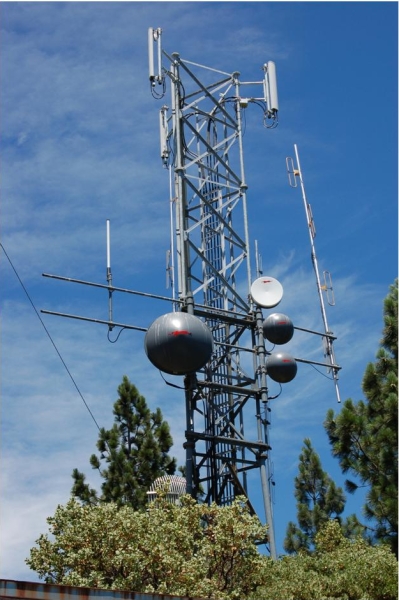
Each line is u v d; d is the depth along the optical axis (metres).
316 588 18.73
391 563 19.83
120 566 18.31
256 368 22.34
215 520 19.62
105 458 30.83
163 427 31.50
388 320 25.94
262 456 21.55
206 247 23.62
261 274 23.83
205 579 18.22
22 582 10.10
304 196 26.00
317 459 31.41
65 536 19.12
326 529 25.84
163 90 23.02
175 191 23.28
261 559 19.14
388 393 25.16
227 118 24.45
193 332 19.92
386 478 24.64
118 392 31.88
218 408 22.09
